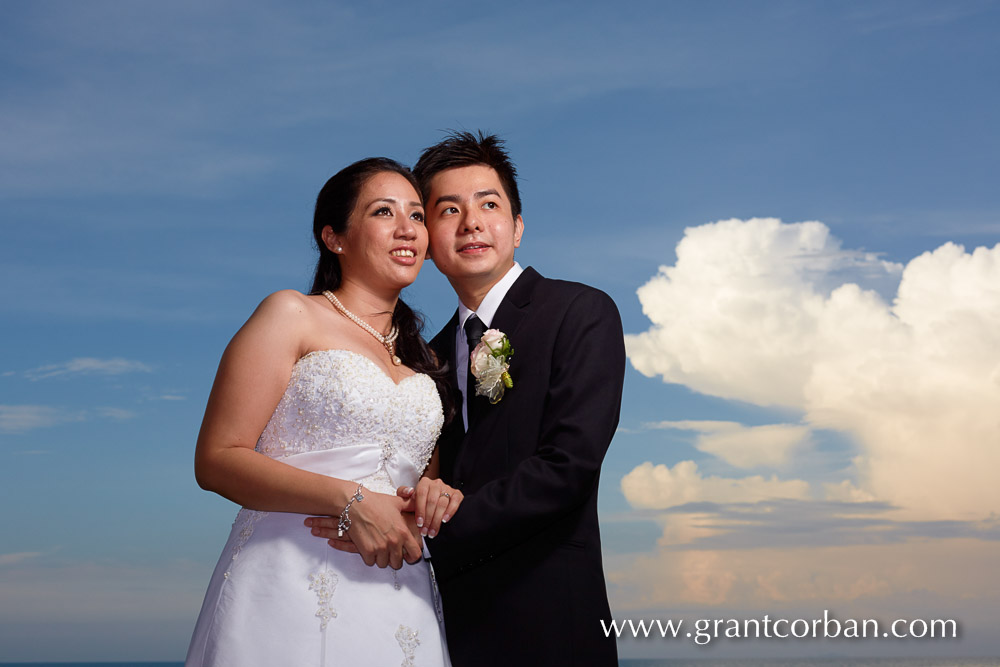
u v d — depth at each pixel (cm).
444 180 346
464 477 319
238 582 283
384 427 298
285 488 279
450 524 290
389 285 321
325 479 281
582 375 313
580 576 306
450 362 360
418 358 330
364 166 329
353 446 294
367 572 290
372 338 319
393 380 311
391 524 281
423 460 318
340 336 307
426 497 293
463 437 337
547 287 344
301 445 294
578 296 335
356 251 321
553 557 306
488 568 307
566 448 298
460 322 361
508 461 313
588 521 316
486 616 303
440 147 352
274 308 299
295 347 297
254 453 284
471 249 340
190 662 286
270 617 275
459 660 302
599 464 302
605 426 306
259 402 288
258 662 270
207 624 285
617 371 321
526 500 289
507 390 322
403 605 291
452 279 354
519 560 306
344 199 324
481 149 351
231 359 291
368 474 295
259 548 287
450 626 309
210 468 285
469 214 339
